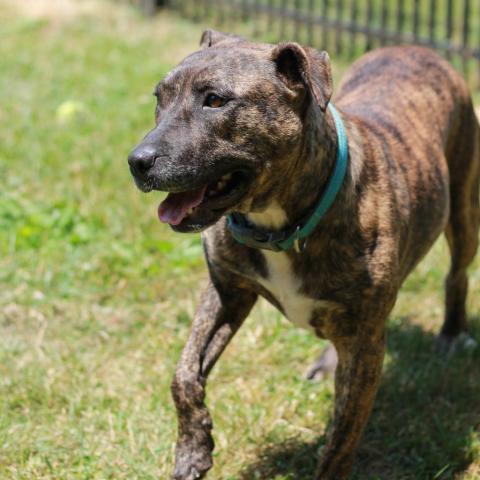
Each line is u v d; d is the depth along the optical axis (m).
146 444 5.39
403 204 4.90
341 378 4.82
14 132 9.73
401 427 5.66
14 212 7.90
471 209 6.17
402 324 6.69
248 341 6.43
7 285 7.09
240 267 4.74
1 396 5.84
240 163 4.29
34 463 5.25
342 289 4.60
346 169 4.56
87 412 5.71
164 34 13.50
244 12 14.13
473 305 6.93
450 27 11.23
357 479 5.25
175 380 4.78
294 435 5.55
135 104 10.59
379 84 5.77
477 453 5.38
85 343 6.48
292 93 4.34
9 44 13.08
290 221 4.50
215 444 5.39
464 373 6.16
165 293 7.04
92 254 7.44
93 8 14.84
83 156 9.12
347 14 14.29
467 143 6.05
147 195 8.22
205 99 4.26
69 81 11.45
